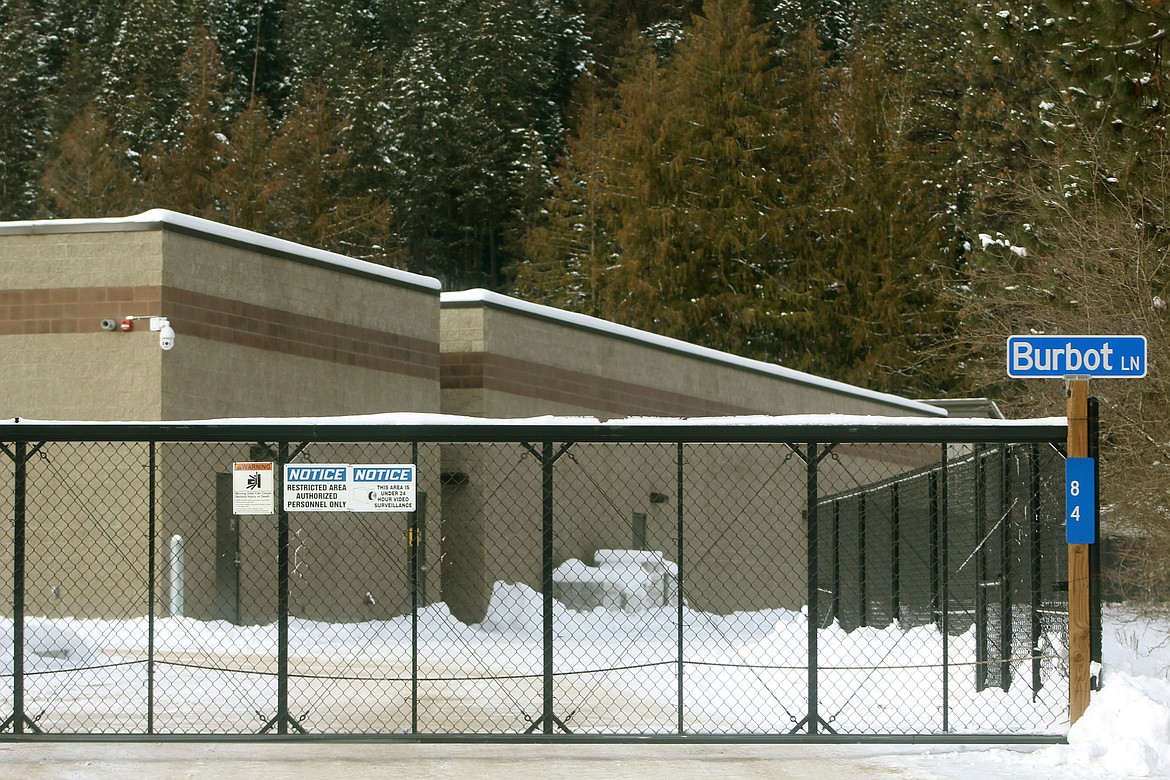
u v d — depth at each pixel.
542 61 187.75
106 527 53.75
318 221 156.38
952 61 150.00
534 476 70.00
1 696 35.81
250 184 151.88
